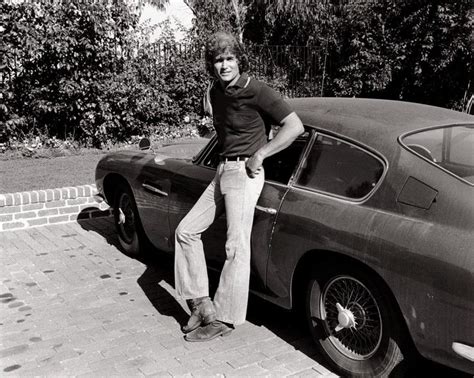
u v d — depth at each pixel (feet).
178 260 12.77
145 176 16.49
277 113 11.47
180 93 39.68
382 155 10.93
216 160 14.78
